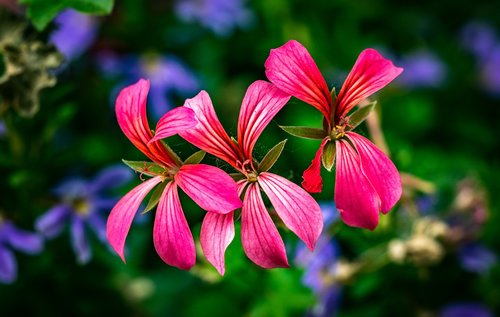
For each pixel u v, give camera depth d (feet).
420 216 1.54
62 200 1.54
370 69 1.10
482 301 1.62
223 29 1.78
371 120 1.40
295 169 1.57
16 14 1.36
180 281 1.72
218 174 1.06
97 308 1.64
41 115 1.47
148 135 1.11
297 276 1.46
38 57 1.33
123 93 1.12
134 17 1.73
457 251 1.56
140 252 1.58
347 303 1.58
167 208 1.09
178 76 1.79
